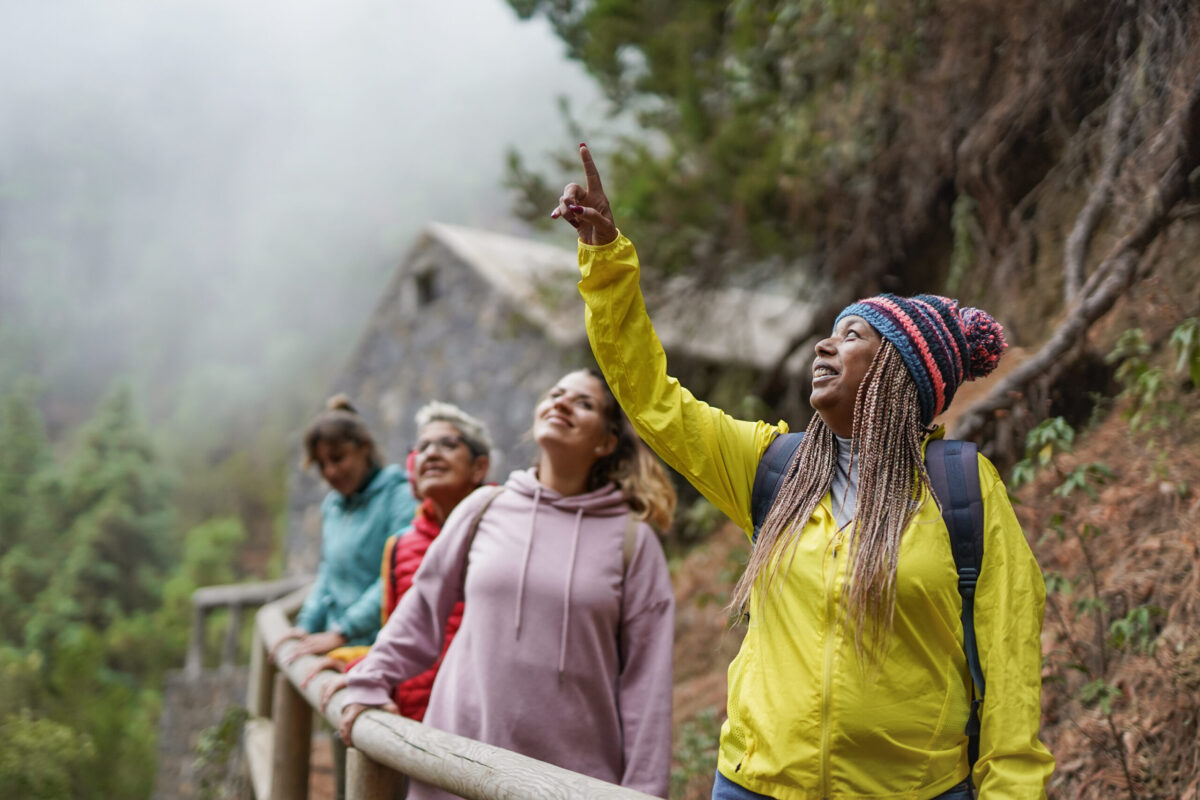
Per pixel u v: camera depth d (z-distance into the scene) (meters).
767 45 5.61
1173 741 2.53
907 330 1.59
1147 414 3.27
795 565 1.55
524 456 9.66
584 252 1.74
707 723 4.30
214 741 4.85
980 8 4.38
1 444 37.28
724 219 6.67
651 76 6.57
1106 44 3.88
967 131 4.82
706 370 8.16
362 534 3.59
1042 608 1.51
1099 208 3.73
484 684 2.34
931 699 1.47
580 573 2.40
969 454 1.55
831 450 1.65
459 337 10.77
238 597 12.05
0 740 7.77
